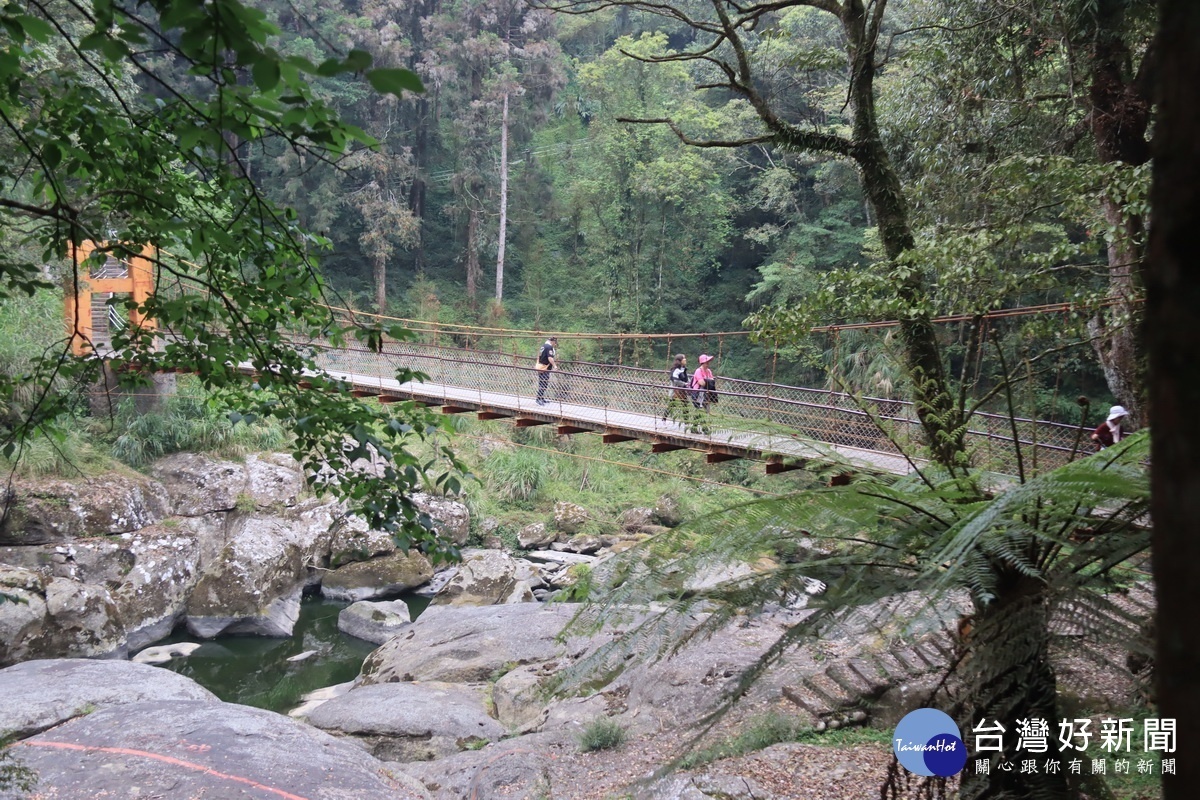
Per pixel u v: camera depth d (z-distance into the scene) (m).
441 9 31.92
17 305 13.77
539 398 13.27
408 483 3.14
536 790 5.59
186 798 4.43
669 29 38.38
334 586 15.41
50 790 4.48
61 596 11.69
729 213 29.80
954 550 1.99
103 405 15.85
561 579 15.04
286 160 26.77
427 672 9.05
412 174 31.02
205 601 13.43
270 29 1.61
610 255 29.70
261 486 15.82
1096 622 1.88
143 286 14.23
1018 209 5.90
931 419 3.10
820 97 16.89
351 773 5.04
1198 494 0.55
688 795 4.89
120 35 1.71
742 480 16.92
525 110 31.05
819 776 4.86
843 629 2.21
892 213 5.31
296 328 3.33
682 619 2.37
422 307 29.98
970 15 8.33
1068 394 15.16
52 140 2.47
